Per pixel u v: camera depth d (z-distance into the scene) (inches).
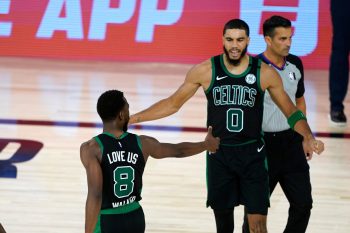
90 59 1098.1
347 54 810.2
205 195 612.7
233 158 452.8
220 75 445.1
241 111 445.4
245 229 486.9
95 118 835.4
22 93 933.8
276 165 476.1
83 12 1087.0
